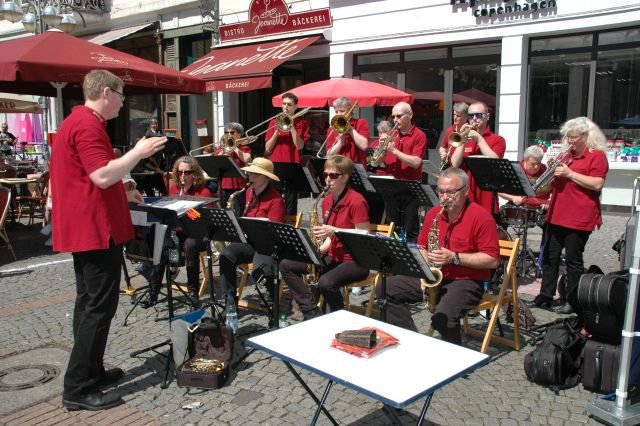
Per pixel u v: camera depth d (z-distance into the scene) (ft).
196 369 11.13
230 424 9.77
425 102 31.50
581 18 24.99
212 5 38.42
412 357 7.43
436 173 21.85
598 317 10.59
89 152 9.31
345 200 13.55
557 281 16.72
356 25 32.22
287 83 38.96
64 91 25.18
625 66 25.57
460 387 11.04
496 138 16.24
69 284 18.65
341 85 24.48
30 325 14.66
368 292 17.29
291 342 7.93
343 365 7.16
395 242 10.13
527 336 13.67
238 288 17.10
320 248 13.47
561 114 27.58
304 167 17.97
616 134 26.53
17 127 58.08
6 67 16.17
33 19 35.70
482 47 29.01
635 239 9.07
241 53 35.96
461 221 11.46
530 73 28.07
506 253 12.45
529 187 13.94
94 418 9.97
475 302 11.46
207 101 42.37
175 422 9.83
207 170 18.83
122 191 10.27
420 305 16.02
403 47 31.04
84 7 44.57
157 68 20.04
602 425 9.59
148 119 46.55
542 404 10.34
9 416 10.02
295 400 10.60
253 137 20.21
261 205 15.14
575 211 14.26
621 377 9.52
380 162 18.33
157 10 41.63
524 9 26.30
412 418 9.89
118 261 10.20
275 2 34.78
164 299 16.65
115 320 14.93
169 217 12.79
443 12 28.86
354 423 9.76
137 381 11.42
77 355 10.11
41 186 30.35
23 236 27.32
